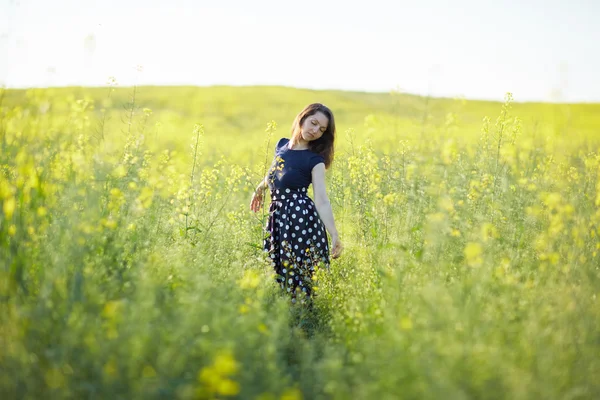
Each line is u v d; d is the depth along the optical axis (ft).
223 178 21.80
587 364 8.77
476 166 18.79
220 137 53.36
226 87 125.70
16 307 8.48
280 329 9.87
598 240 13.17
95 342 7.74
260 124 76.54
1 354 7.66
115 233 11.44
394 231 15.28
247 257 15.06
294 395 6.39
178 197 15.57
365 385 7.74
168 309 9.75
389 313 10.10
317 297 13.48
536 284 11.21
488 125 20.06
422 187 16.97
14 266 9.24
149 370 7.40
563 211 12.06
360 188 17.88
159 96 103.65
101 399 7.32
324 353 9.97
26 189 9.98
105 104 13.73
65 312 8.52
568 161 21.59
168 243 14.57
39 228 10.49
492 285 10.80
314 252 14.44
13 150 11.23
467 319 8.85
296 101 105.60
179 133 46.80
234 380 7.77
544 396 7.68
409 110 27.53
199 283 9.96
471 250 9.74
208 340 8.41
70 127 12.75
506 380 7.75
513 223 14.67
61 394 7.16
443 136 22.49
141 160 15.56
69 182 11.30
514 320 10.12
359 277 13.66
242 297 11.35
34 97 11.21
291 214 14.37
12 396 7.18
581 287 10.70
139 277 10.15
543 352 8.54
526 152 23.70
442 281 11.30
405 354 8.20
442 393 7.16
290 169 14.32
